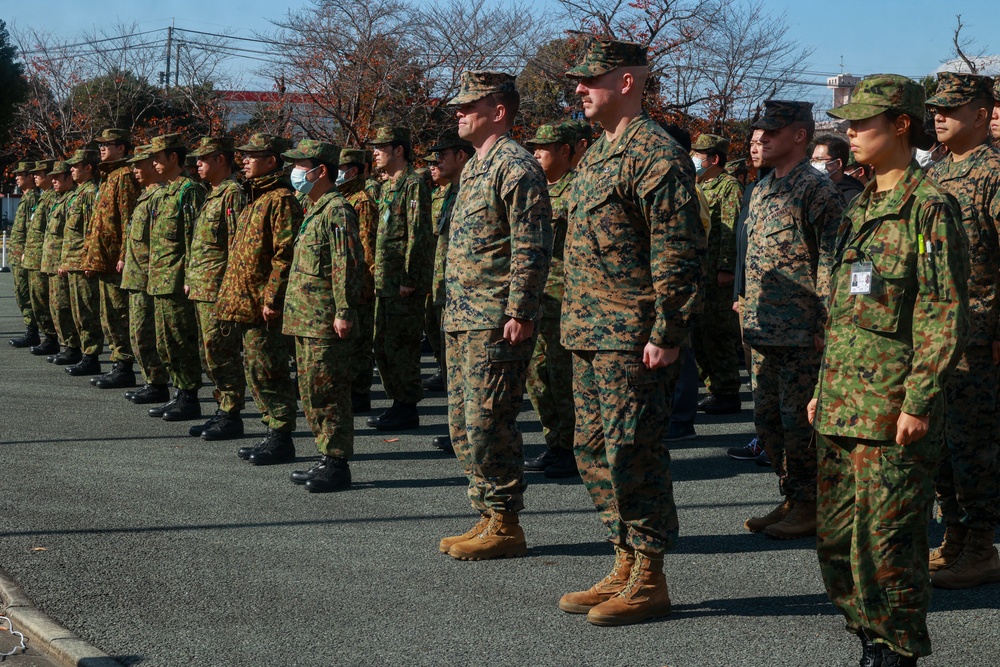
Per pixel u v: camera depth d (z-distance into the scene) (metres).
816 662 3.73
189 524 5.53
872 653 3.45
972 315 4.48
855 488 3.43
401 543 5.23
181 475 6.65
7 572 4.73
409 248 8.03
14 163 35.81
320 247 6.16
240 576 4.70
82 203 10.66
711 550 5.12
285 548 5.12
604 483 4.30
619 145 4.07
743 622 4.14
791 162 5.33
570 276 4.24
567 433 6.66
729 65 25.70
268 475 6.68
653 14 24.67
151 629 4.06
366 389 9.08
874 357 3.34
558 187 6.61
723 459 7.14
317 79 26.12
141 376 10.84
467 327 4.84
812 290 5.18
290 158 6.35
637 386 4.07
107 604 4.33
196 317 8.45
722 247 8.43
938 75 4.69
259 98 31.73
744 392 10.21
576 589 4.55
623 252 4.08
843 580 3.50
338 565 4.86
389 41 25.69
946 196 3.29
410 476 6.69
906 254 3.29
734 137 26.27
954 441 4.55
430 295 8.91
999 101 4.79
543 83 25.33
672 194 3.92
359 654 3.82
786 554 5.04
